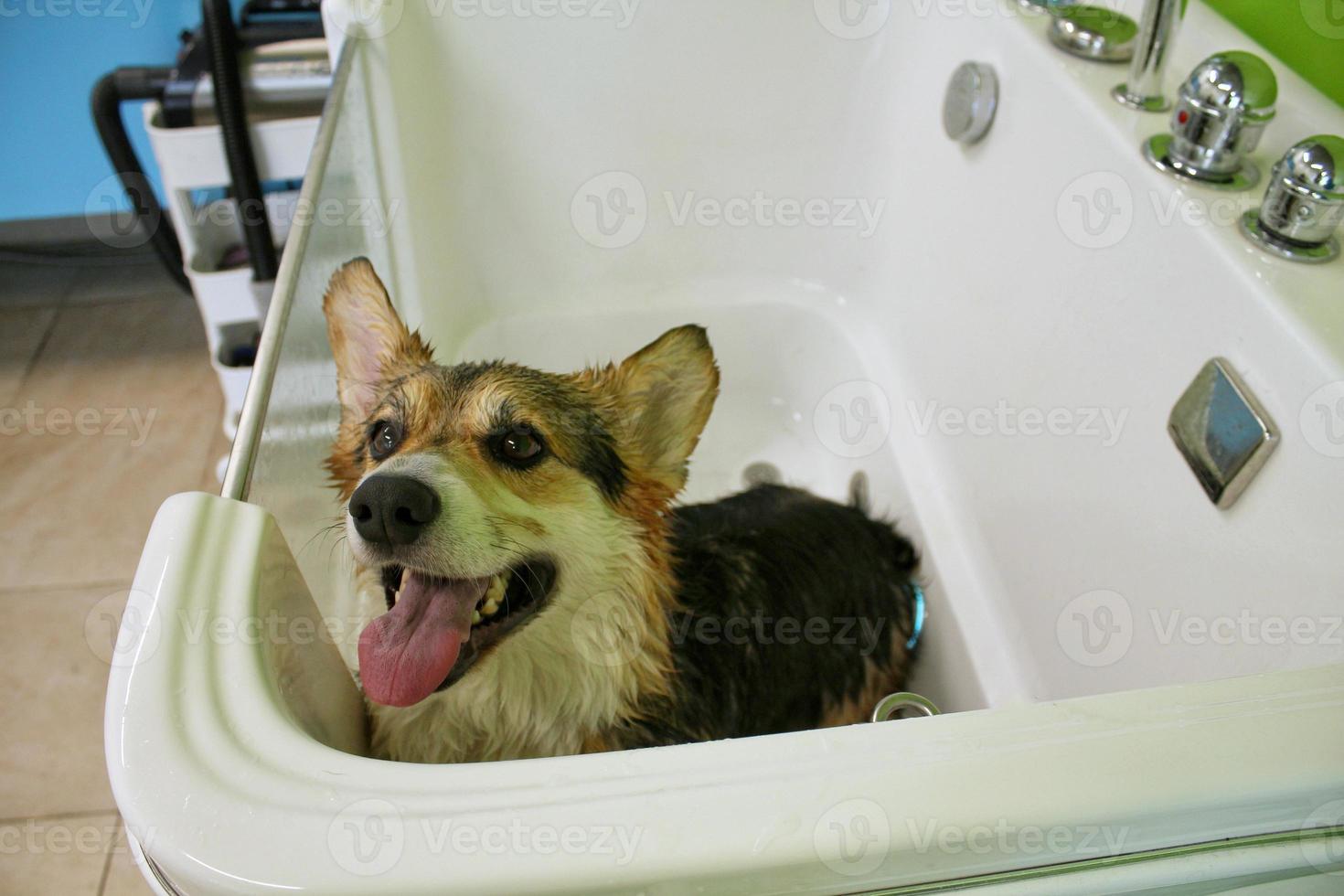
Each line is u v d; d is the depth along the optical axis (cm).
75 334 203
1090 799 51
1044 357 115
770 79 144
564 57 136
